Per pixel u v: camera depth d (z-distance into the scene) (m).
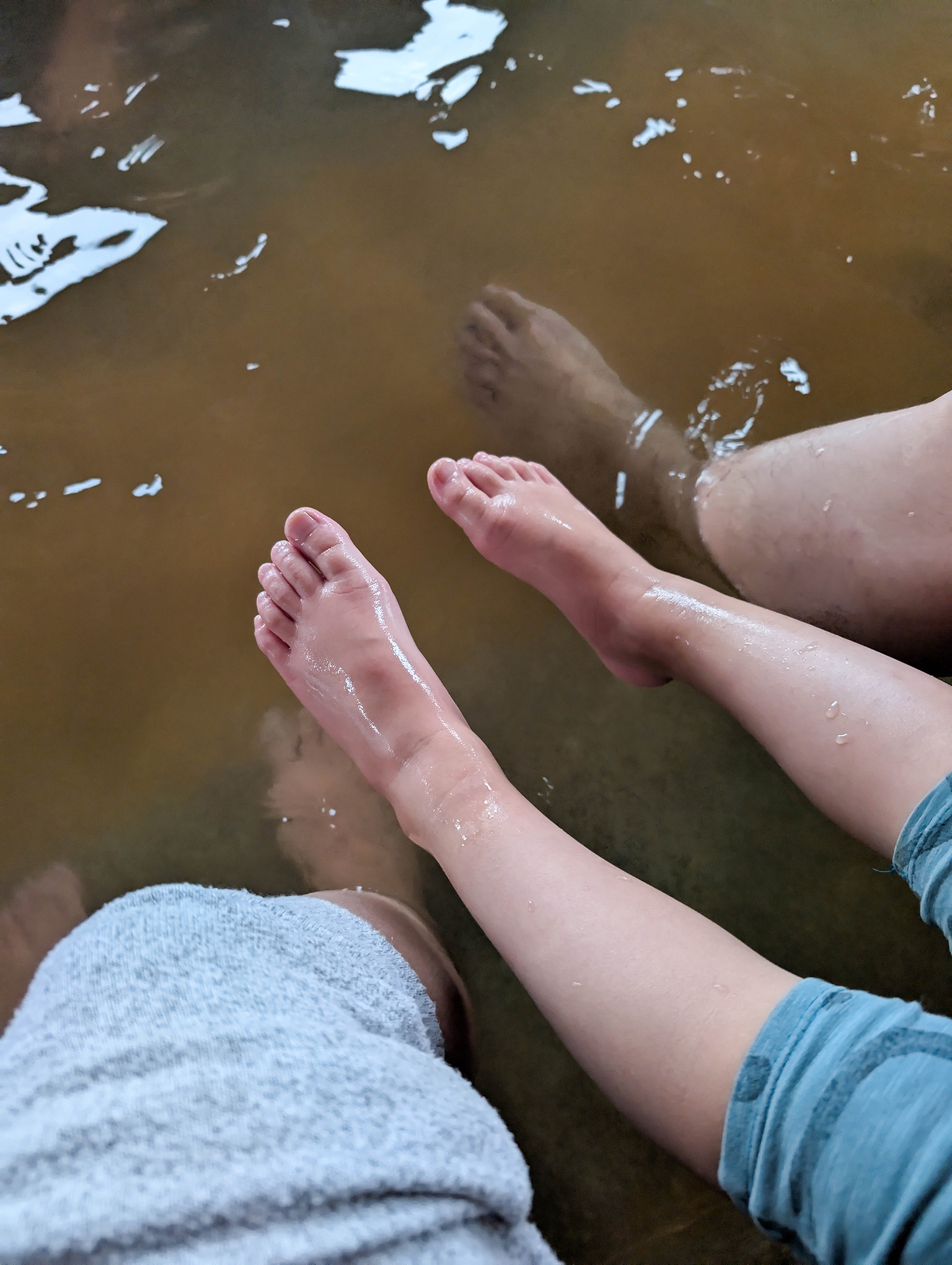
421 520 1.07
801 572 0.90
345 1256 0.39
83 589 1.03
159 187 1.19
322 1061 0.48
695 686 0.84
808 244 1.17
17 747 0.98
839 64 1.27
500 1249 0.46
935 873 0.60
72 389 1.10
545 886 0.68
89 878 0.94
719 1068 0.55
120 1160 0.40
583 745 0.99
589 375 1.08
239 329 1.13
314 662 0.93
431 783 0.80
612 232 1.17
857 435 0.87
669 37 1.27
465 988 0.89
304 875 0.94
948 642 0.85
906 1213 0.46
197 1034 0.48
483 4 1.28
